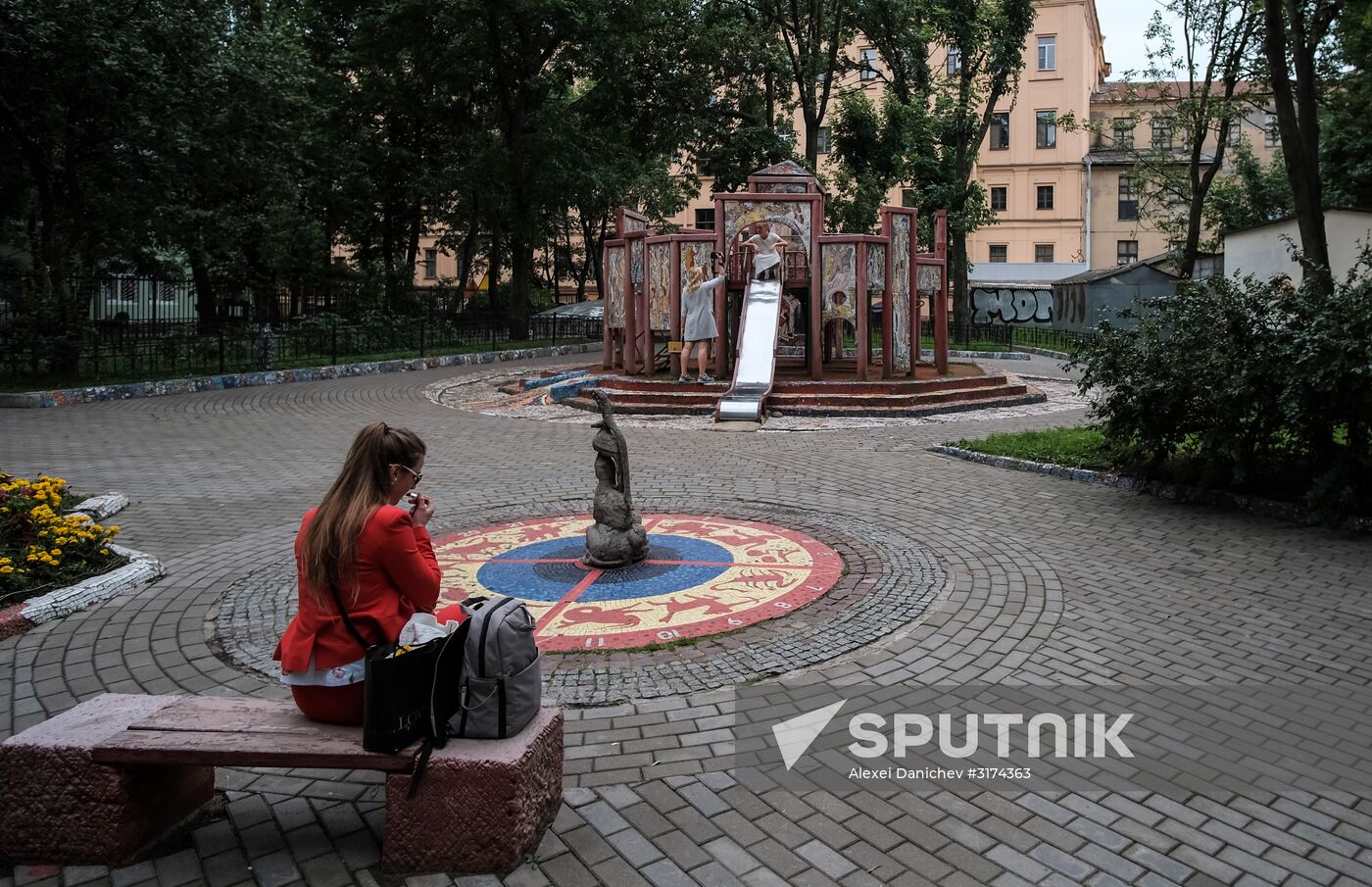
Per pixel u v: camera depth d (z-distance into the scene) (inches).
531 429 602.5
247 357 919.7
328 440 562.3
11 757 140.5
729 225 754.2
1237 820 148.9
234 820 152.1
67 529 278.1
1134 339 390.3
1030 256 1951.3
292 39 1058.7
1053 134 1913.1
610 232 1808.6
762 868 136.9
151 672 212.4
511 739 141.1
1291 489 362.6
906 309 767.7
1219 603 252.8
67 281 832.9
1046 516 354.0
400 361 1027.3
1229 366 346.6
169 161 827.4
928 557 297.7
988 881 133.4
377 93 1242.6
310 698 142.0
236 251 1110.4
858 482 421.1
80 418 646.5
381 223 1445.6
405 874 136.6
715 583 270.8
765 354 699.4
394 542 140.1
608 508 288.2
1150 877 134.3
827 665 211.3
